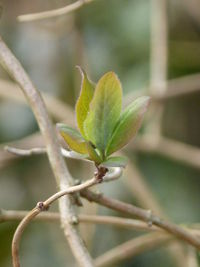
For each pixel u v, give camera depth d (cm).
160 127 59
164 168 67
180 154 59
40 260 66
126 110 21
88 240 54
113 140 20
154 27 60
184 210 66
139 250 45
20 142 61
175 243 44
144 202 55
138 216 30
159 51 59
